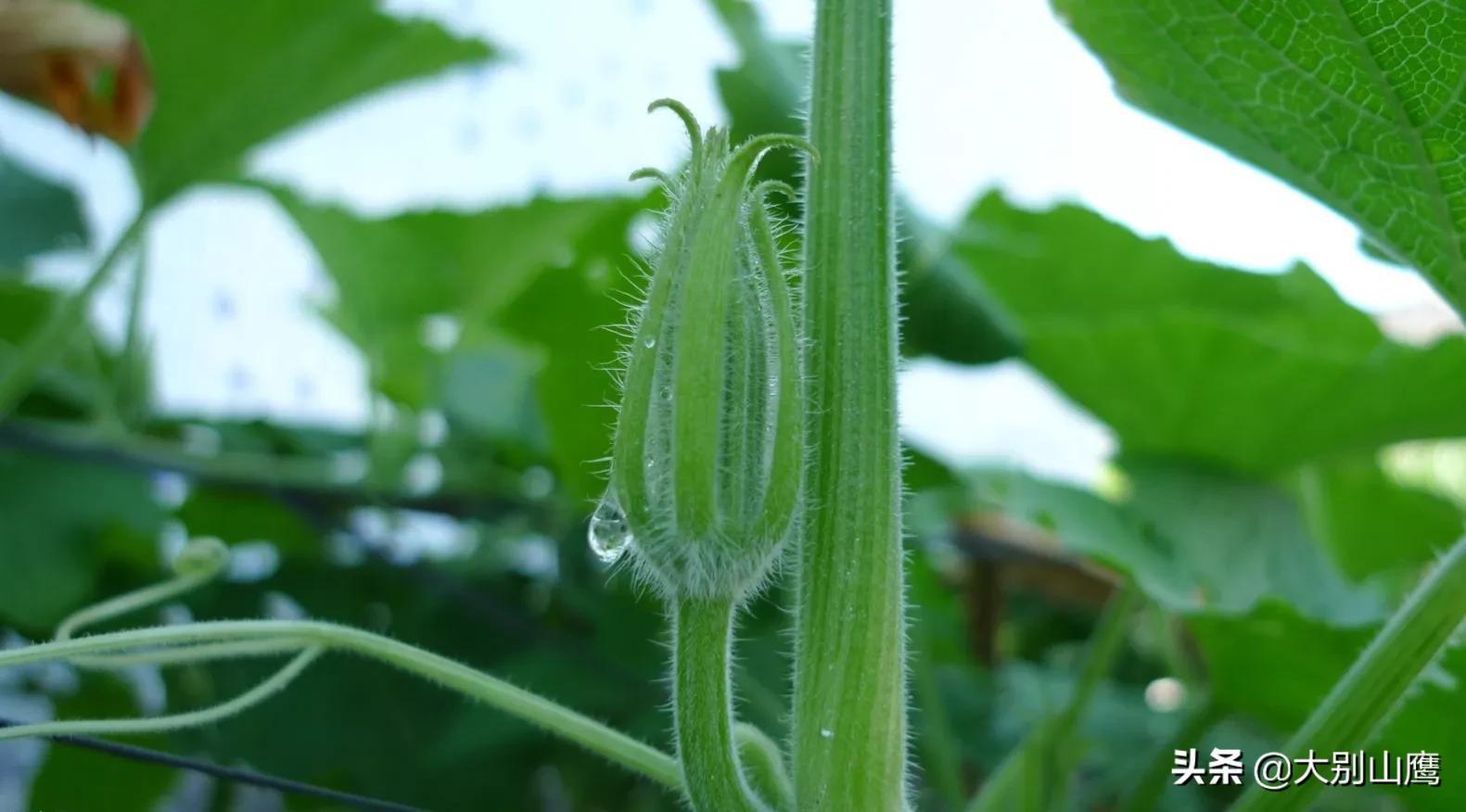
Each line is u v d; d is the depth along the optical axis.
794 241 0.29
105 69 0.36
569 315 0.49
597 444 0.48
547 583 0.52
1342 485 0.63
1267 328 0.58
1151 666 0.70
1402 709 0.36
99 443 0.50
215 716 0.31
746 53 0.47
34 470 0.47
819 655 0.28
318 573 0.49
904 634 0.28
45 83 0.36
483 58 0.51
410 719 0.46
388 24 0.47
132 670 0.52
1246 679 0.39
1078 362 0.49
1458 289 0.33
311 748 0.45
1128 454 0.50
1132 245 0.57
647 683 0.44
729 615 0.27
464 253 0.55
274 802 0.54
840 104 0.29
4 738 0.30
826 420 0.28
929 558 0.54
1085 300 0.59
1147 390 0.48
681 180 0.28
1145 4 0.32
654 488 0.27
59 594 0.45
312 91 0.48
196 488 0.52
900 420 0.29
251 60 0.45
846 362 0.28
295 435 0.54
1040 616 0.74
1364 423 0.47
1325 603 0.46
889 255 0.29
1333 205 0.34
